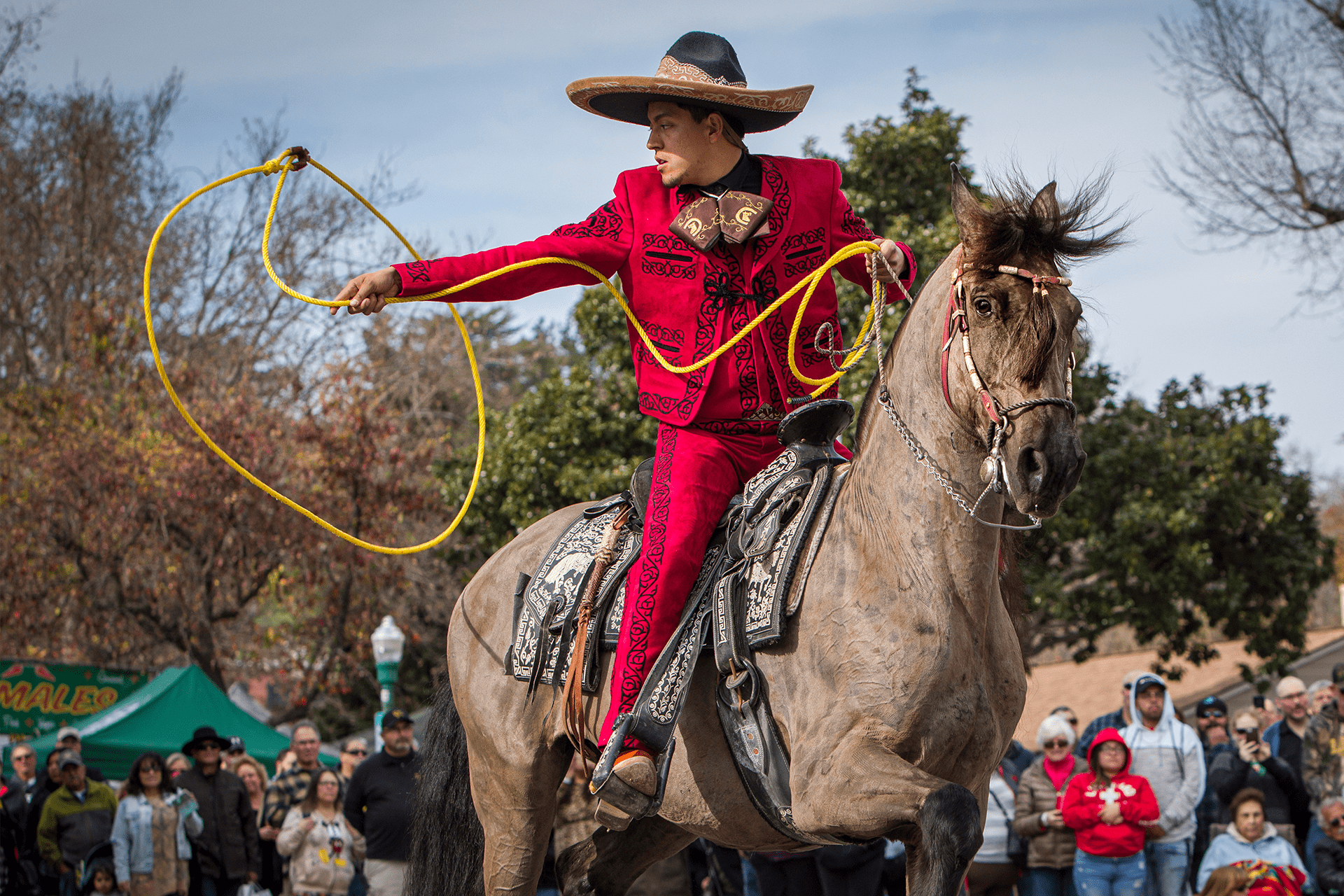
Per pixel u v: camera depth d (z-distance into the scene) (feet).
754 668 11.52
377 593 69.05
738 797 12.14
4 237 84.58
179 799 31.65
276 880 32.94
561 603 13.61
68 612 65.05
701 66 12.98
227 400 68.28
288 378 78.33
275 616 74.43
